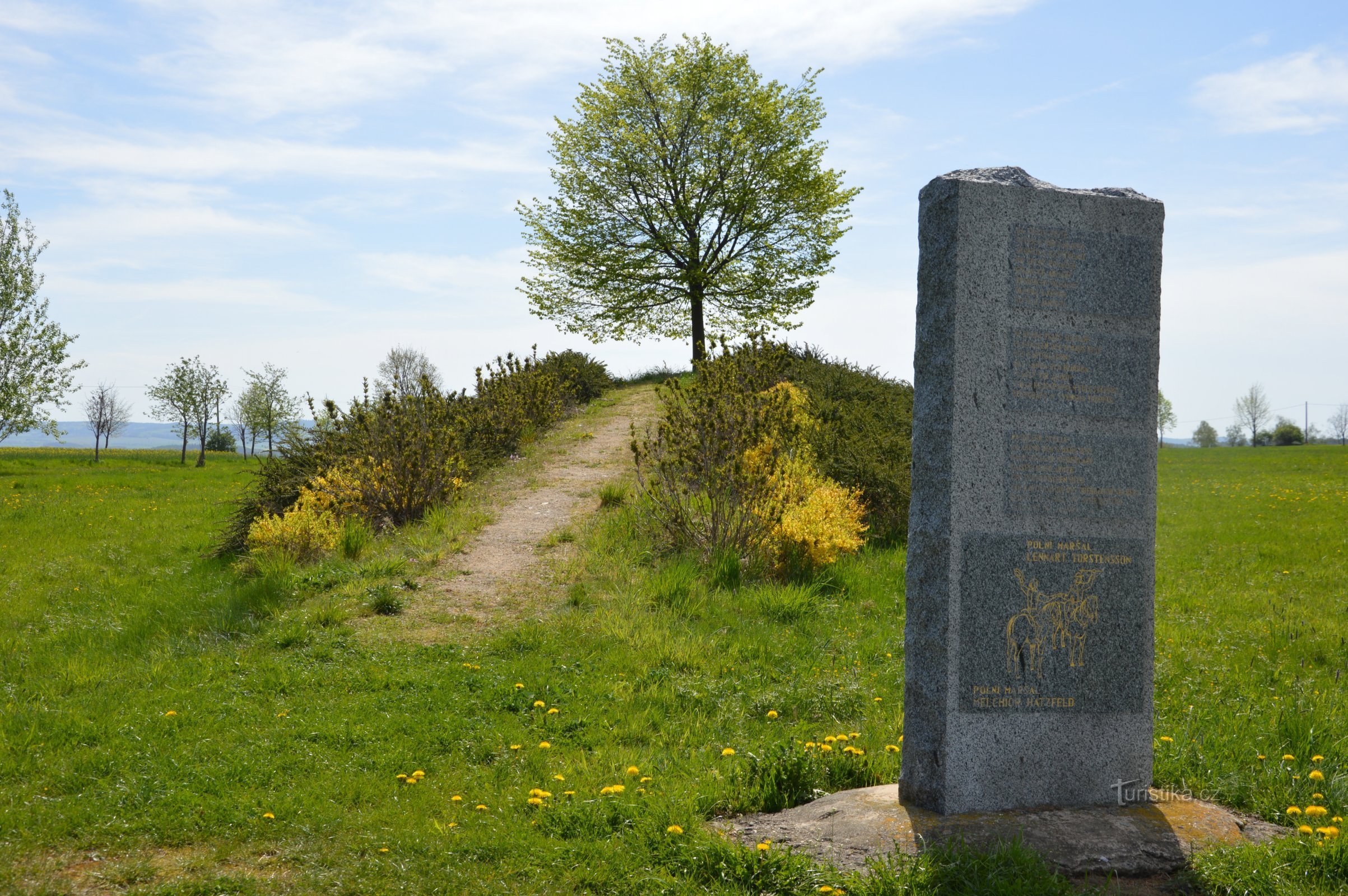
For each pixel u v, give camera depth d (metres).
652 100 27.31
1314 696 6.68
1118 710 4.97
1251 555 13.59
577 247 27.11
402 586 10.52
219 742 6.00
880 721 6.50
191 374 42.28
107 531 16.23
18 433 37.25
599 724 6.48
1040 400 4.94
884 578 11.09
